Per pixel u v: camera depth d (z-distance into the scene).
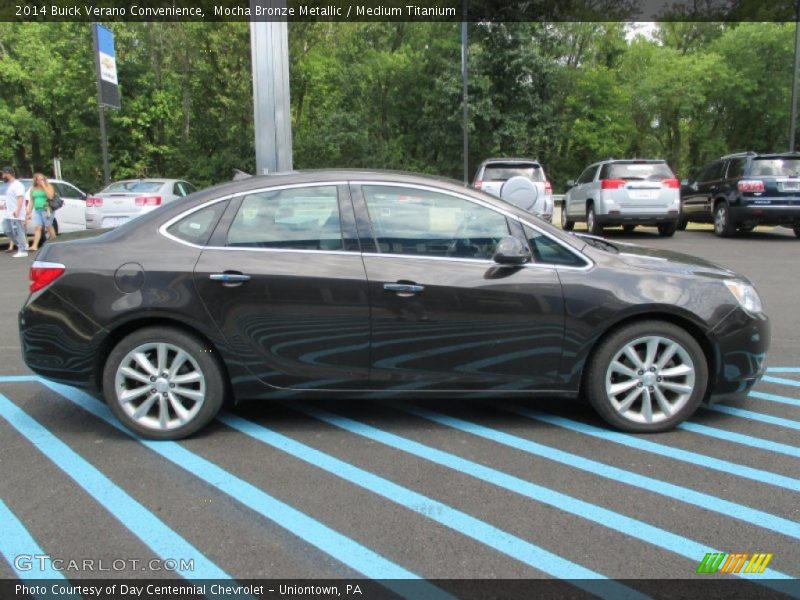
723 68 33.19
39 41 27.25
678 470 3.46
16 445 3.83
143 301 3.74
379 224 3.88
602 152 36.38
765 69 33.84
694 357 3.88
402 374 3.86
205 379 3.85
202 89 29.83
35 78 27.19
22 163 34.09
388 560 2.64
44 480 3.37
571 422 4.18
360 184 3.94
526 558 2.65
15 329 6.84
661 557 2.66
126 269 3.77
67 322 3.79
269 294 3.76
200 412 3.87
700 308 3.83
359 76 32.53
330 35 31.42
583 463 3.55
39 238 13.21
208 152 31.39
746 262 10.82
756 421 4.16
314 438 3.94
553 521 2.94
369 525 2.92
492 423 4.18
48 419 4.26
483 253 3.88
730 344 3.88
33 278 3.88
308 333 3.80
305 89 32.50
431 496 3.19
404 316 3.79
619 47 37.44
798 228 14.55
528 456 3.66
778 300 7.87
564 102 35.69
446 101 29.55
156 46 28.23
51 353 3.84
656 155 40.09
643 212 14.20
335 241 3.85
